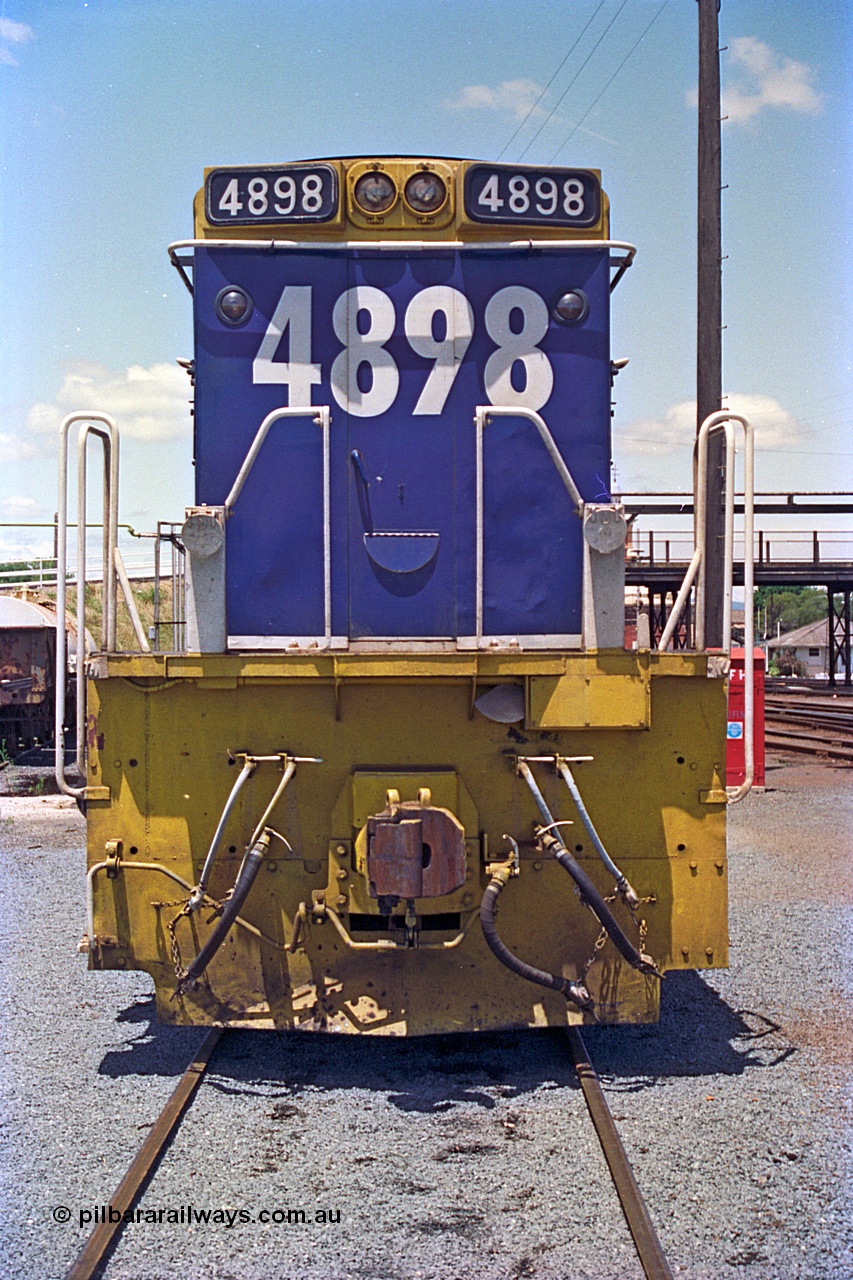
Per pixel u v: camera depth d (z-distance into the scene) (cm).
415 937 422
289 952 442
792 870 865
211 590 458
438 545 482
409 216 481
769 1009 536
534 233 486
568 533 484
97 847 449
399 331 482
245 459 479
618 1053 475
